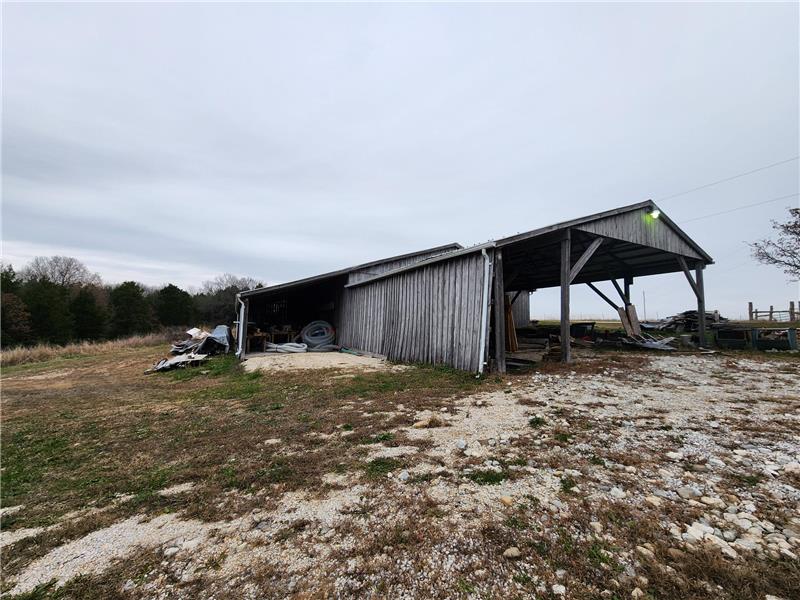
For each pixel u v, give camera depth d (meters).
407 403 4.51
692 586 1.41
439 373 6.70
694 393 4.71
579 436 3.14
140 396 6.10
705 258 10.72
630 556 1.60
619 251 10.25
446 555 1.64
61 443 3.64
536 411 3.96
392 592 1.44
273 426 3.78
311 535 1.83
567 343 7.50
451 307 7.39
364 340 11.09
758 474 2.36
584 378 5.88
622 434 3.17
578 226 7.61
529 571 1.53
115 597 1.45
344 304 13.05
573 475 2.41
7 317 21.45
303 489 2.34
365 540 1.77
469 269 6.97
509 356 7.96
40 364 12.65
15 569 1.67
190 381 7.58
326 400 4.89
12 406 5.60
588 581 1.46
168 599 1.43
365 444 3.12
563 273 7.48
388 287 9.95
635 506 2.01
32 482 2.70
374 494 2.23
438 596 1.41
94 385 7.59
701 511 1.94
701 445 2.88
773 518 1.86
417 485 2.33
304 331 13.24
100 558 1.72
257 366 8.58
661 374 6.18
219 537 1.85
